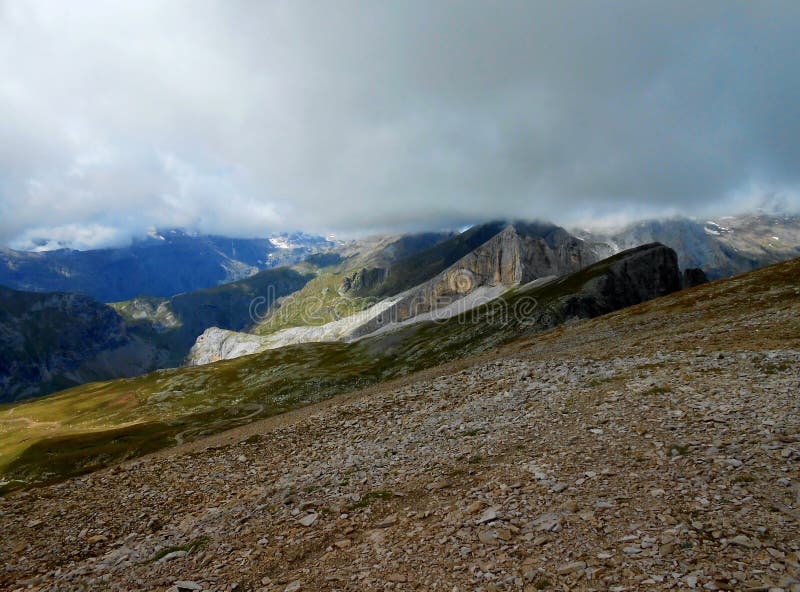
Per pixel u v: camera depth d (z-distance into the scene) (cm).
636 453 1505
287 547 1330
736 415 1680
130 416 14538
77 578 1441
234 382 17175
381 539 1257
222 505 1928
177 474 2530
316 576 1116
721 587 790
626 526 1059
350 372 14575
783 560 841
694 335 3756
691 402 1930
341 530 1386
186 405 14962
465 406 2703
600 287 15762
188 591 1161
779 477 1162
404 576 1033
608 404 2125
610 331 6278
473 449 1906
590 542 1021
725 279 8431
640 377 2486
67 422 14925
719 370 2366
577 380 2684
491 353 7181
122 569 1449
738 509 1049
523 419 2183
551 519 1152
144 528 1858
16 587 1476
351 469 2002
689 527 1005
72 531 1906
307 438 2903
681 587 810
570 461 1543
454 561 1055
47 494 2383
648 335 4634
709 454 1374
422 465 1848
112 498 2244
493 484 1471
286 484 2008
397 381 5781
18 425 15188
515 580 930
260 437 3122
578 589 859
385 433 2598
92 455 8162
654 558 912
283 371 16900
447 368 5834
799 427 1459
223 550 1409
